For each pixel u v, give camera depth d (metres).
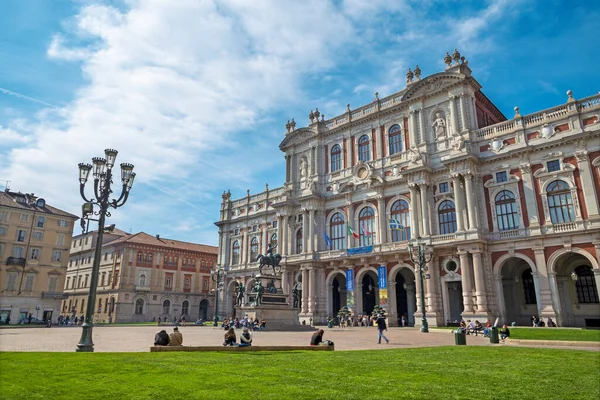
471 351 19.95
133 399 8.97
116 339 28.70
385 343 26.22
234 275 73.31
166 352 17.97
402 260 50.34
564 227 40.16
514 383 11.41
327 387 10.49
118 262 84.00
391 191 54.03
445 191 48.94
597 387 10.95
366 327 47.84
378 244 52.44
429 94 52.31
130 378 11.30
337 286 62.56
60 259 73.94
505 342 27.30
